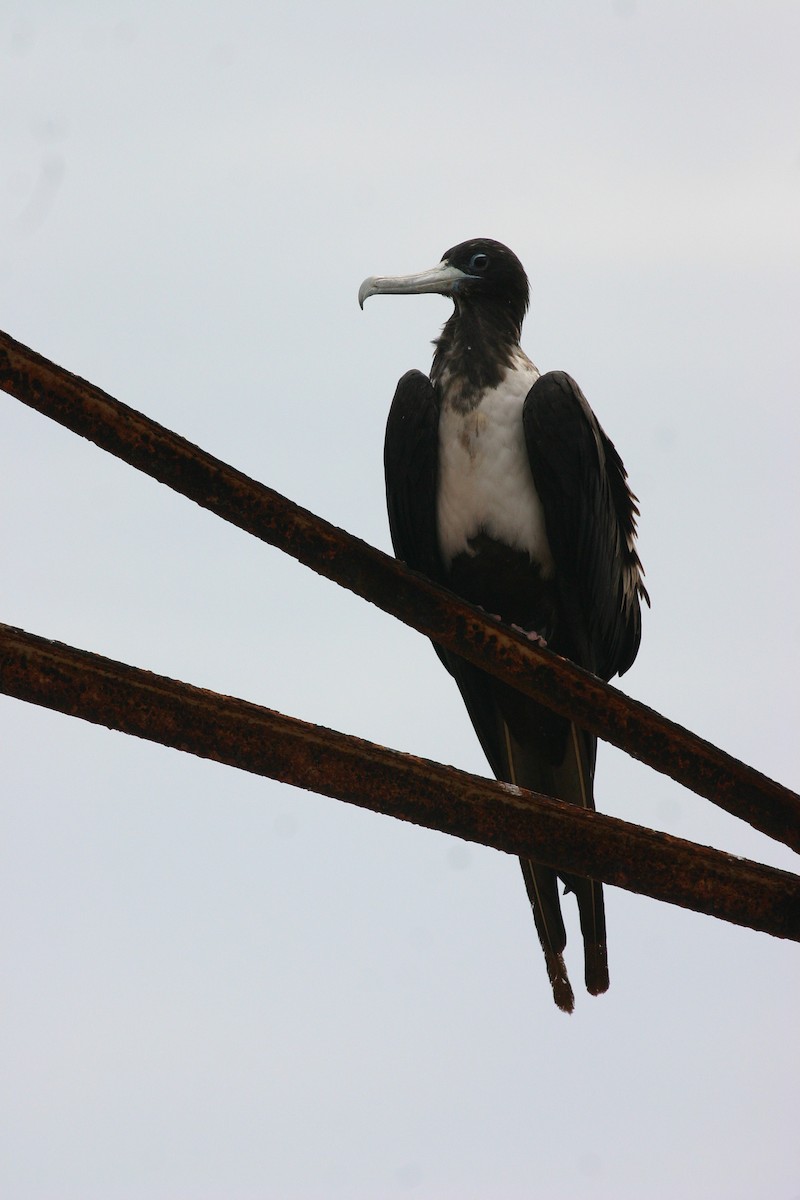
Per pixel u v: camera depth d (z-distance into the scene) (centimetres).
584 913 1112
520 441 1308
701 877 851
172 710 766
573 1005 1111
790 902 860
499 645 872
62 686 748
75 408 777
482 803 825
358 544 843
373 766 803
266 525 823
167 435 795
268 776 788
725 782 869
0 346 761
